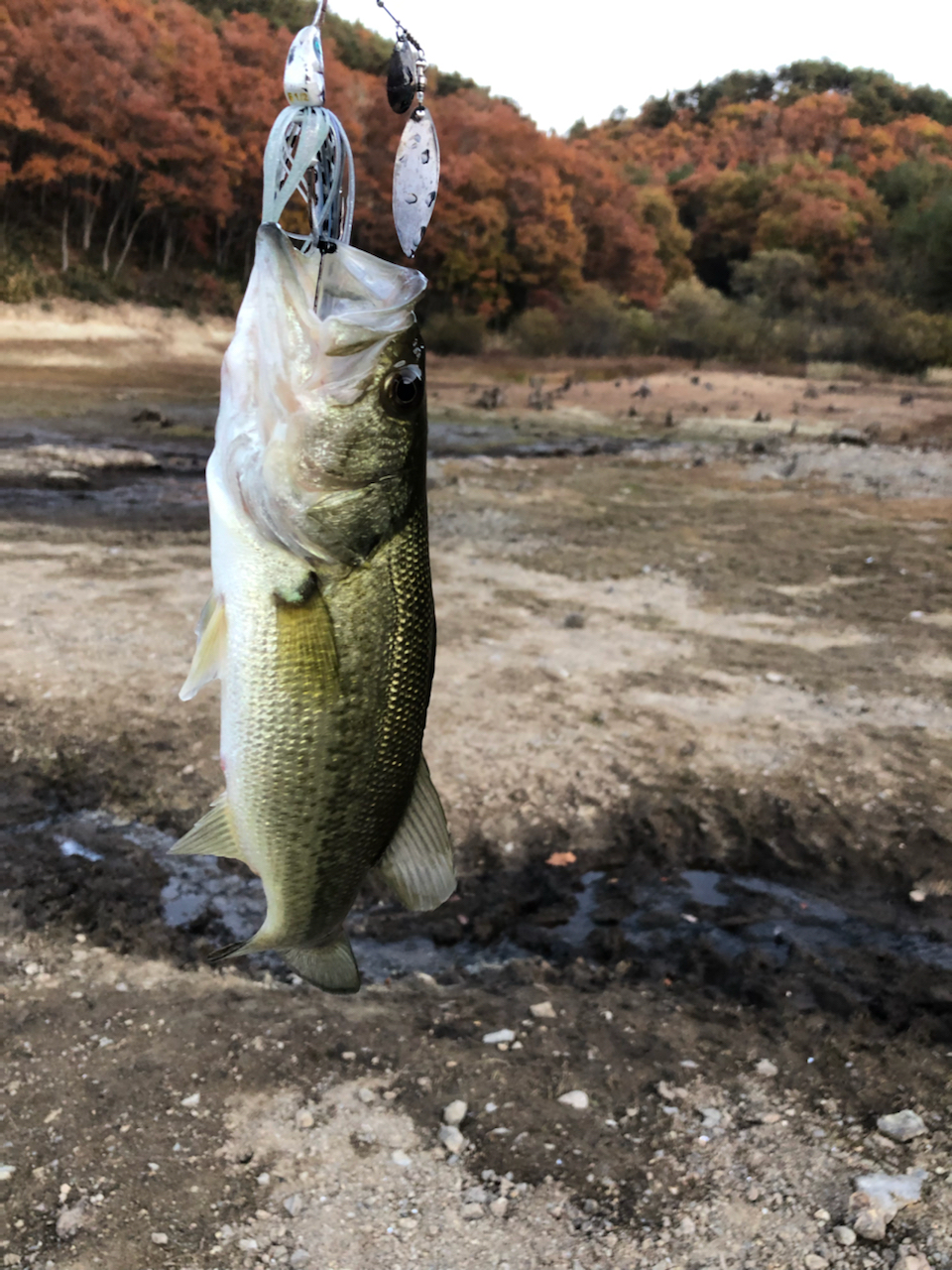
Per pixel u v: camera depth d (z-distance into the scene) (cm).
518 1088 75
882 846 113
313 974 43
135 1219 61
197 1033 78
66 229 968
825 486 356
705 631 180
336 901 42
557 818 114
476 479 338
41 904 94
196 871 102
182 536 228
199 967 87
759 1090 76
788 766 127
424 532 41
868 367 1012
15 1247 59
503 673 151
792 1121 73
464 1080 75
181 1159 66
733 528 278
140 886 98
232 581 39
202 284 974
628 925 99
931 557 247
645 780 122
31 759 117
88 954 87
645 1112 73
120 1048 76
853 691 153
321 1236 61
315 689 39
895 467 398
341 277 38
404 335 38
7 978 83
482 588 197
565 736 131
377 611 40
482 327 1000
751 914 101
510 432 487
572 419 551
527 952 94
